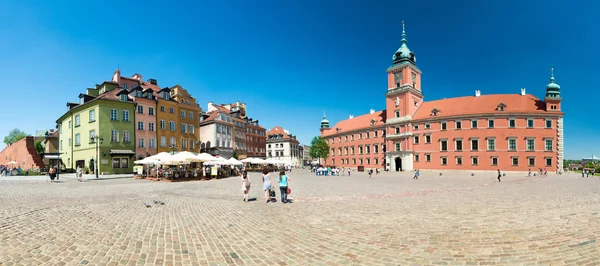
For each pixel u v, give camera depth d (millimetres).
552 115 60094
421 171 72000
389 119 80875
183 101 66562
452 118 68812
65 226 9922
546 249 7371
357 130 92375
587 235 8609
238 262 6613
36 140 82500
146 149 57281
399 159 79562
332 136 104500
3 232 9031
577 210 13008
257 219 11359
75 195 19578
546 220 10820
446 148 69438
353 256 6996
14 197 18219
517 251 7246
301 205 15039
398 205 14867
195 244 7961
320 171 59000
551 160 59531
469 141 66438
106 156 51219
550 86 60938
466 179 41500
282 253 7234
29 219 11078
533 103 63531
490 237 8523
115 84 59031
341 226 10086
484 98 70000
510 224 10180
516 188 25359
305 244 7977
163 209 13734
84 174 50875
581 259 6621
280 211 13195
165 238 8523
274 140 128625
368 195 19641
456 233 9008
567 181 35781
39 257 6789
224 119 81188
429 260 6680
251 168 75000
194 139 68062
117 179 38906
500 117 63469
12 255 6918
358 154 92688
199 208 14078
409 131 75625
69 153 59281
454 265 6359
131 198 17922
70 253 7094
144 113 57562
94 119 51812
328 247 7703
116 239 8352
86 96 55438
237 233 9172
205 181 35031
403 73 78500
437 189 24438
